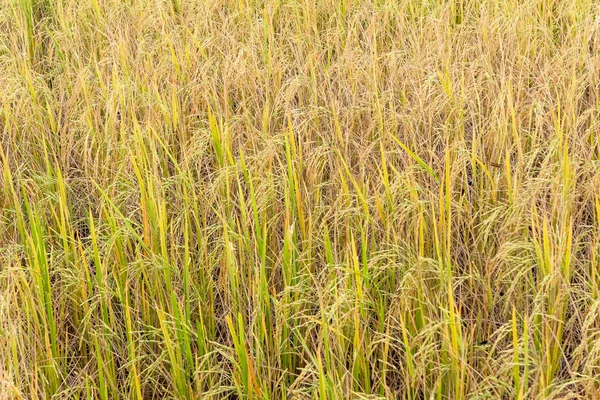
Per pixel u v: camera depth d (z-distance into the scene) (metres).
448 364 2.55
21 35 5.64
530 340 2.65
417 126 3.89
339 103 4.34
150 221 3.43
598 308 2.64
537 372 2.35
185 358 2.89
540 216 3.24
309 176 3.65
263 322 2.85
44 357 2.89
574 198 3.36
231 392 2.78
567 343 2.81
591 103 4.22
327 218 3.28
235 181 3.81
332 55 5.37
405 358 2.82
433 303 2.92
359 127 4.27
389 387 2.76
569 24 5.29
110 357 2.95
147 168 3.95
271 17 5.51
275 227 3.44
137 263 3.13
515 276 3.02
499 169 3.69
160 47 5.33
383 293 3.18
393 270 3.13
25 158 4.34
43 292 3.05
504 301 3.03
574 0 5.17
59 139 4.52
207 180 4.06
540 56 4.61
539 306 2.60
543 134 3.98
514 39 4.86
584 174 3.50
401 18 5.21
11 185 3.59
